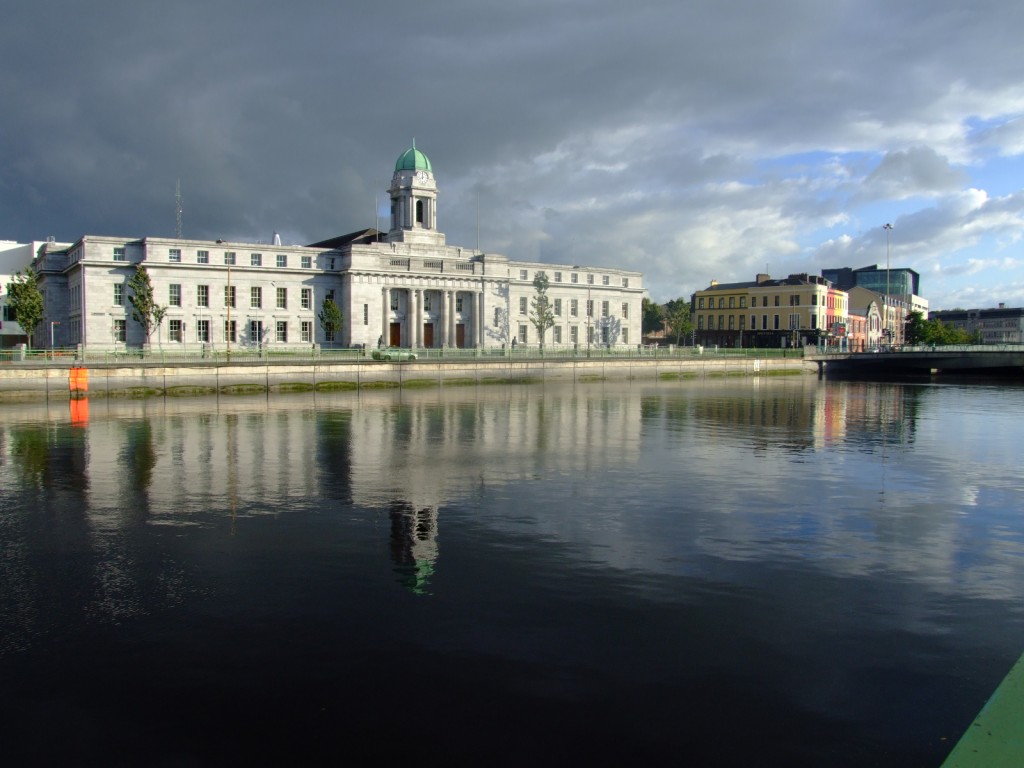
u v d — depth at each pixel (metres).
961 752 8.16
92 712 9.27
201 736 8.73
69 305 88.12
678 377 88.62
